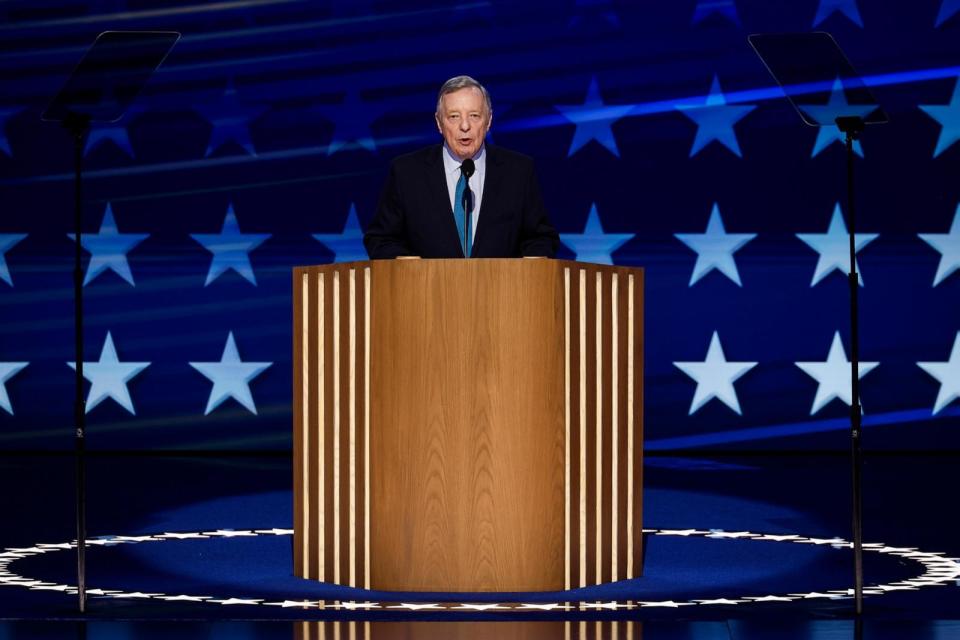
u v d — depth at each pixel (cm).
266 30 3316
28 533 2252
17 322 3328
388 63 3319
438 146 1855
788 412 3369
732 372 3366
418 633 1472
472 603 1641
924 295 3334
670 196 3341
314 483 1817
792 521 2397
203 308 3344
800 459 3300
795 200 3331
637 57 3325
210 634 1467
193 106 3316
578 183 3338
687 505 2591
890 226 3331
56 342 3334
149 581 1812
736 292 3350
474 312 1667
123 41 1627
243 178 3328
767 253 3341
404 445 1683
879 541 2172
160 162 3319
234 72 3319
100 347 3341
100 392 3350
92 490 2788
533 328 1670
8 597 1692
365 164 3331
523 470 1678
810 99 1834
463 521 1681
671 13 3319
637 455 1853
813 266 3341
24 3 3278
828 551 2073
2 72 3284
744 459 3303
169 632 1476
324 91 3322
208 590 1742
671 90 3328
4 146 3297
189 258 3338
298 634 1466
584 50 3325
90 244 3328
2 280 3319
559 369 1680
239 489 2809
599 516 1778
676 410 3375
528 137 3331
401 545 1692
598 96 3328
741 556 2033
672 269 3350
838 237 3331
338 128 3325
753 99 3319
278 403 3362
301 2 3312
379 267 1686
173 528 2316
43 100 3294
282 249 3341
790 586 1781
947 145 3312
